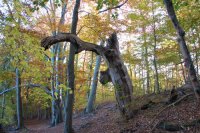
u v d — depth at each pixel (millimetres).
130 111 12133
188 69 9484
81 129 15547
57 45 19453
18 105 23672
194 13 12039
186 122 9094
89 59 31719
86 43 11422
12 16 5871
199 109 9555
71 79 13828
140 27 17703
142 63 21375
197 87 9578
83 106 27469
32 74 6668
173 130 9172
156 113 10883
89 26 16062
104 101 28562
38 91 12734
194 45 17281
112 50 11797
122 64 11984
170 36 17156
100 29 15648
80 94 24719
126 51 22844
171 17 9172
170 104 10477
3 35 5992
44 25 16547
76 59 28344
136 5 16812
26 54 6449
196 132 8445
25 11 6137
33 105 44469
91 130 14156
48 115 44438
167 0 9133
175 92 11703
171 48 17203
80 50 11383
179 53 18016
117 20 15828
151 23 17078
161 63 18531
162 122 9734
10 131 22844
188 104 10523
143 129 10133
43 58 6355
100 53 11758
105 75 12500
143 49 21656
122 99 12016
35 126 32312
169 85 25969
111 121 14094
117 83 11859
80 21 16531
